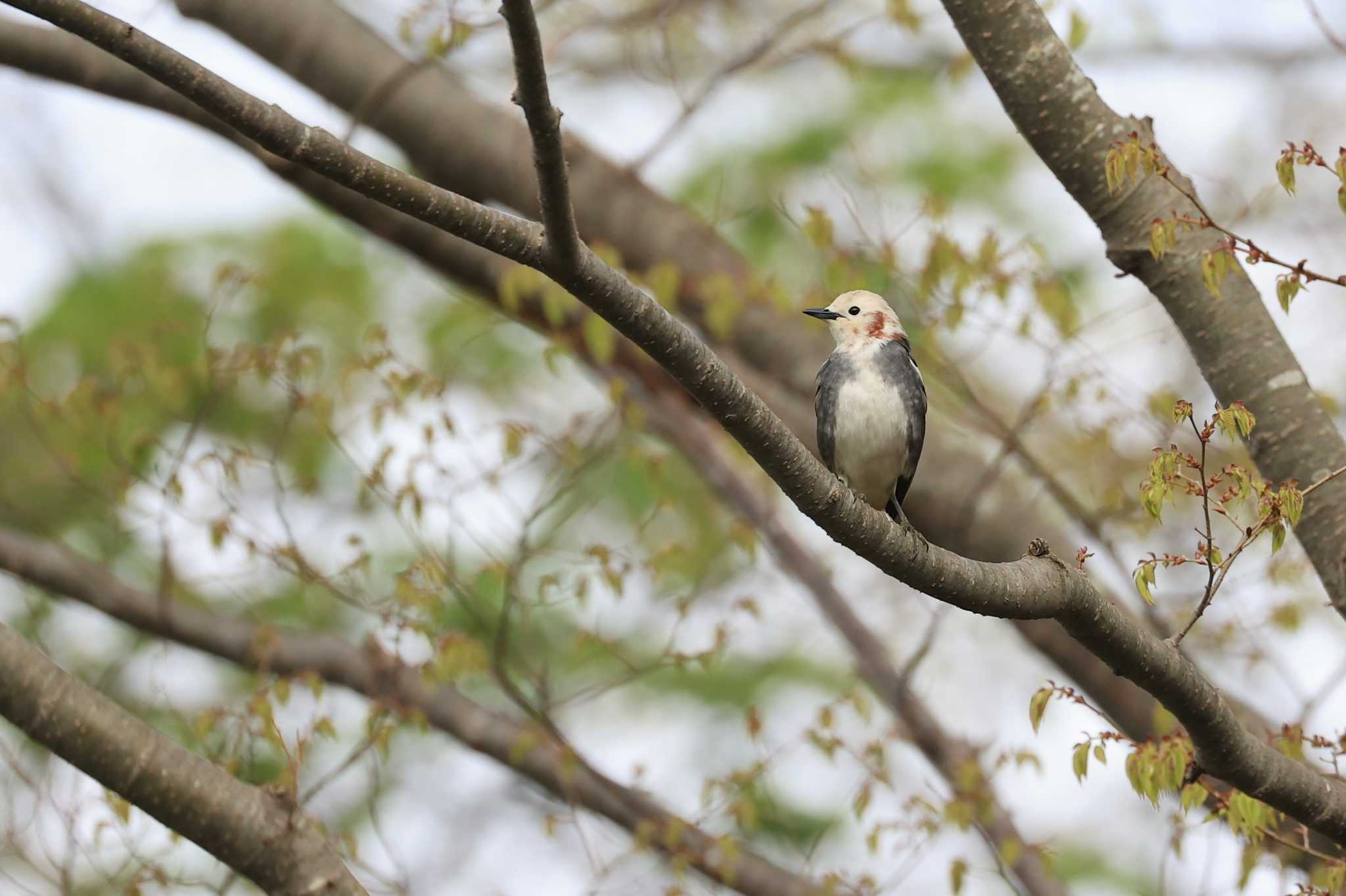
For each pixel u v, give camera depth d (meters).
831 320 11.36
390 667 11.43
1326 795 7.05
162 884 9.66
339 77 11.64
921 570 6.81
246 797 7.45
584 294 6.36
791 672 15.70
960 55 11.30
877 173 13.59
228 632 11.95
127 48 5.77
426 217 6.18
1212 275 6.76
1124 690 11.40
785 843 13.27
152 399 12.33
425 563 10.38
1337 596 8.06
